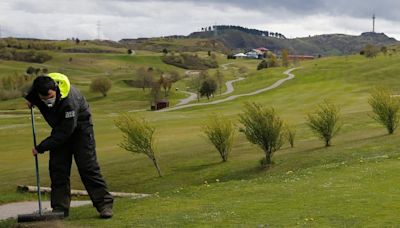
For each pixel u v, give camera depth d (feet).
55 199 33.42
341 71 408.05
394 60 419.33
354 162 65.51
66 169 33.42
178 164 109.81
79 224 32.71
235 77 556.10
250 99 316.60
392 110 118.42
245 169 99.55
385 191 43.50
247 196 43.55
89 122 33.35
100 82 444.55
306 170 61.72
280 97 297.53
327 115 113.50
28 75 546.26
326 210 36.83
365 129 133.18
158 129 177.68
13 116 265.34
